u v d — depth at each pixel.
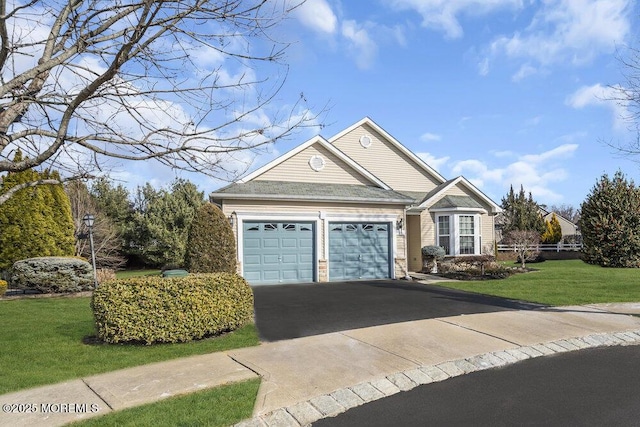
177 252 26.59
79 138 3.94
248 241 14.93
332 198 15.67
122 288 6.95
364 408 4.51
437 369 5.63
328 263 15.84
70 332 7.84
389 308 9.78
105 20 4.19
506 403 4.57
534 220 35.03
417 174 23.08
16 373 5.63
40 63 3.93
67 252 15.82
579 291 12.15
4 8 3.54
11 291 13.77
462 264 18.48
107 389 5.04
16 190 3.91
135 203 30.72
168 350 6.67
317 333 7.59
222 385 5.10
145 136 4.09
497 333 7.44
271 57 4.60
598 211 20.33
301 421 4.20
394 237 16.88
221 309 7.47
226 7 4.08
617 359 6.12
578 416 4.21
